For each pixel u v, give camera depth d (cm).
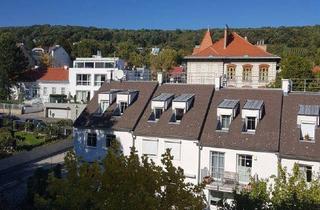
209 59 6112
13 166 4212
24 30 19012
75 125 3875
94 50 14075
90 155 3797
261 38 14212
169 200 1202
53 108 7606
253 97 3525
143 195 1137
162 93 3903
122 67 8825
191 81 6050
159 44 18150
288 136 3138
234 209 1552
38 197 1303
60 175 3225
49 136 5581
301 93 3459
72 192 1176
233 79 6050
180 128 3447
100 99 3984
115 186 1179
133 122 3669
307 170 2973
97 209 1166
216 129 3362
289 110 3344
